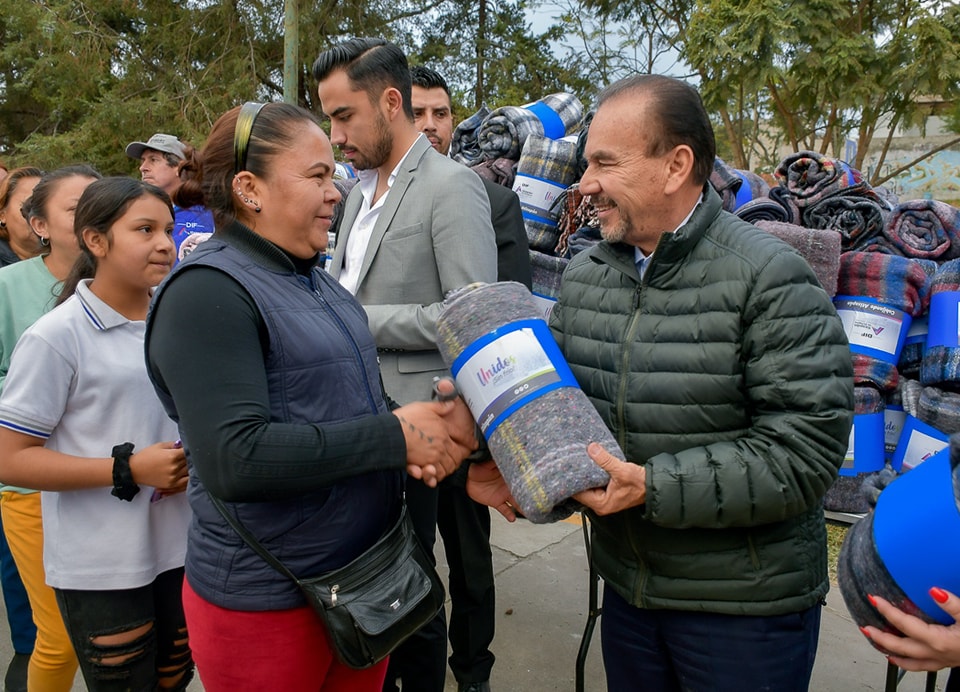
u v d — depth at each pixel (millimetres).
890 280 3623
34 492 2070
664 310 1559
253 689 1452
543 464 1305
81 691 2639
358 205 2508
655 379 1546
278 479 1239
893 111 8445
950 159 14102
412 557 1541
